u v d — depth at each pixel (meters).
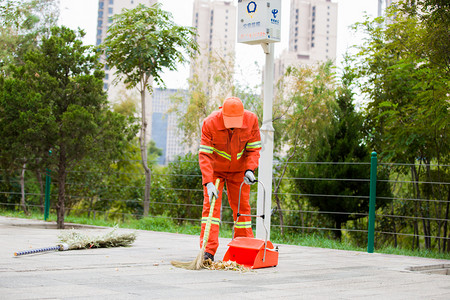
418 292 4.62
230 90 16.62
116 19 13.34
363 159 13.66
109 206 16.83
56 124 10.62
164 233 10.73
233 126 5.85
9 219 13.31
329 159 13.37
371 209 8.69
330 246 9.66
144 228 11.98
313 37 124.88
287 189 14.74
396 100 12.77
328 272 5.81
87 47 11.65
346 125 13.86
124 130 12.11
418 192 12.29
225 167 6.24
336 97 14.56
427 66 10.27
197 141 16.91
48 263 5.54
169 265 5.79
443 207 12.84
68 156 11.22
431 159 12.32
